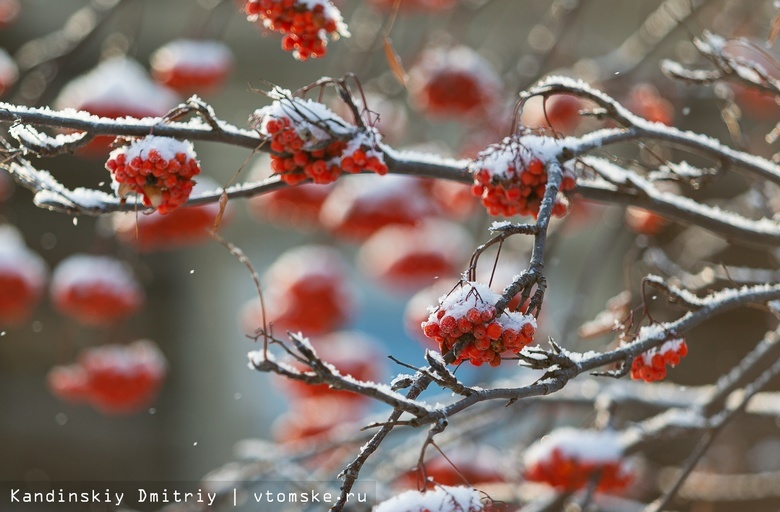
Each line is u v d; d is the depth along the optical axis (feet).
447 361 6.42
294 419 20.89
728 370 30.30
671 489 11.76
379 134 8.45
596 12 26.96
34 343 31.89
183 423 33.42
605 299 29.45
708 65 19.17
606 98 8.63
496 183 8.06
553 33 20.47
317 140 8.09
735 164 9.31
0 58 18.65
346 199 19.21
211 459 33.14
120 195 7.95
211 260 33.76
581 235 30.83
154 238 18.90
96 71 18.11
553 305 30.50
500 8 27.50
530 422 20.16
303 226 21.38
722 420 11.84
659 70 19.97
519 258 18.83
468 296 6.52
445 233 21.31
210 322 33.78
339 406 20.45
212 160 31.91
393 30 26.03
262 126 8.29
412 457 16.08
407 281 20.56
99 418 32.91
